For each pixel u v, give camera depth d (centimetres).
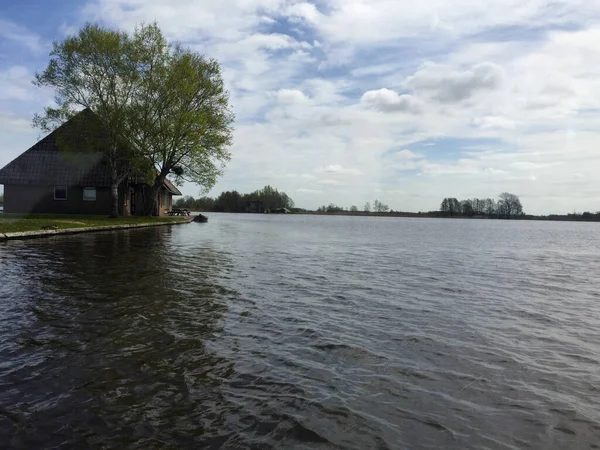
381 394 441
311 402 416
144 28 3238
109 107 3100
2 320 636
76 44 2941
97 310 705
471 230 5266
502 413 411
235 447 338
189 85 3300
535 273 1434
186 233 2752
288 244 2270
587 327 725
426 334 650
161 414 383
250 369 488
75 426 359
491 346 607
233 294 874
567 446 358
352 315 747
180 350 538
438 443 356
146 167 3238
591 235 4847
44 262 1198
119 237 2139
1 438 339
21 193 3559
